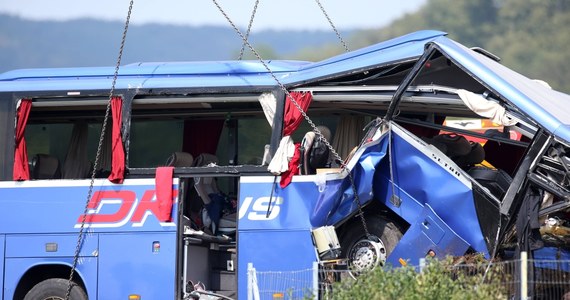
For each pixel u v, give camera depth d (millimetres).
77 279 52438
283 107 51219
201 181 53750
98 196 51844
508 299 43219
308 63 55250
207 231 54188
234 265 53531
